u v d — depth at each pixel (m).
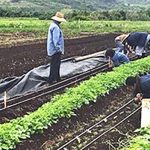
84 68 24.44
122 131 15.45
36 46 33.00
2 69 23.19
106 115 17.16
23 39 37.75
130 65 23.05
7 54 28.20
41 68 21.53
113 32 49.62
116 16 72.75
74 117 16.05
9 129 13.28
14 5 109.88
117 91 20.09
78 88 17.92
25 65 24.88
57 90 19.55
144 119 14.90
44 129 14.45
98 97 18.42
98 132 15.26
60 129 14.98
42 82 20.11
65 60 25.17
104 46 35.78
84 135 14.88
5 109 16.48
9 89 19.00
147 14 80.50
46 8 111.75
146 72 23.52
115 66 24.38
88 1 169.00
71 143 14.13
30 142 13.60
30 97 18.38
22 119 14.15
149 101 14.83
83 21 61.62
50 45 19.45
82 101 16.88
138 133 15.28
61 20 19.25
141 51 26.59
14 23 49.25
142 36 26.47
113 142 14.41
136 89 15.30
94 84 18.75
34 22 52.75
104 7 157.50
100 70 24.44
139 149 12.34
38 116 14.52
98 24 57.34
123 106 18.14
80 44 36.25
